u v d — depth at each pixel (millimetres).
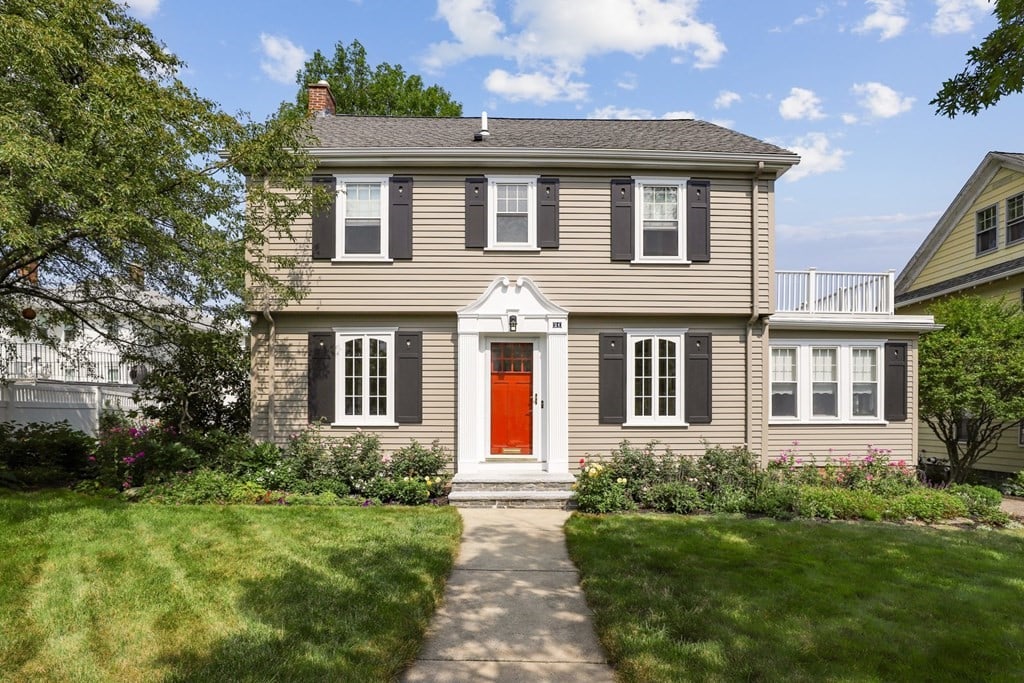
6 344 11430
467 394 10625
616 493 8883
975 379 11953
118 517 6961
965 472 13641
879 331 12109
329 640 4223
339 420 10789
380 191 10906
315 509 8039
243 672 3748
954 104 6086
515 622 4824
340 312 10781
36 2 7047
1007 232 15688
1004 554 6656
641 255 10984
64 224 7254
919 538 7289
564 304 10859
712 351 11203
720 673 3891
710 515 8438
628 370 11062
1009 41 5391
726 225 11141
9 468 8914
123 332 11984
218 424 12320
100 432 11617
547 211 10914
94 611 4551
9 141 6070
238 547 6176
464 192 10906
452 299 10820
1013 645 4383
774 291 11117
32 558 5504
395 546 6422
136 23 8617
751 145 11578
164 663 3859
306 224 10797
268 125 8930
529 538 7250
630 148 11023
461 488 9602
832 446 11875
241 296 9633
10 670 3748
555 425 10609
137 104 7254
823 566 6059
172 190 8164
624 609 4914
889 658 4145
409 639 4344
